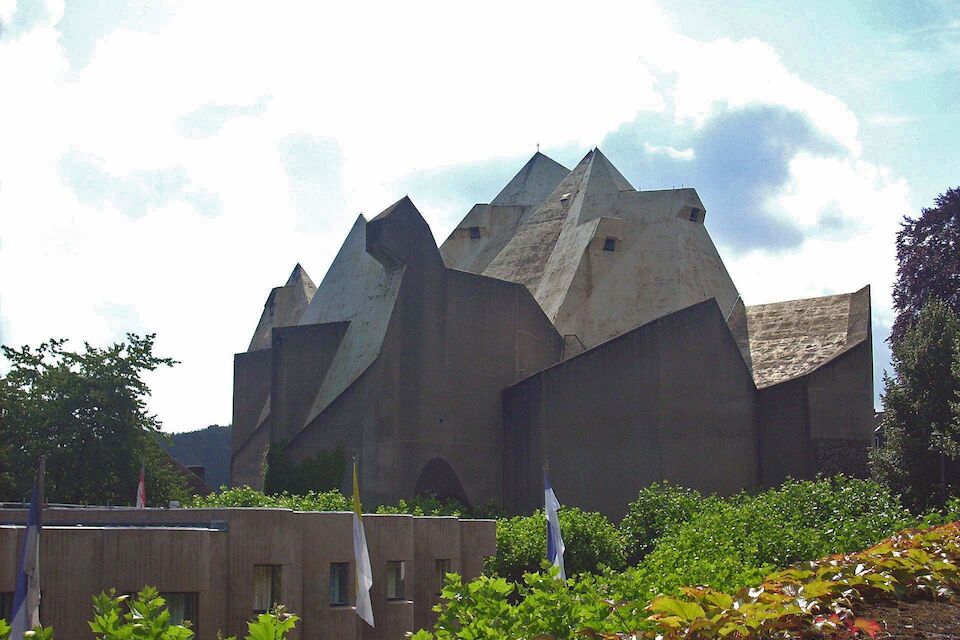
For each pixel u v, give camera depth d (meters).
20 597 12.98
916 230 44.78
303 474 35.34
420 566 23.16
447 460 36.28
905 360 33.69
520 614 9.89
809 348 40.97
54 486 36.59
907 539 13.43
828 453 38.34
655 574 15.35
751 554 21.58
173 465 52.25
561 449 36.81
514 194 54.62
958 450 30.52
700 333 38.12
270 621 8.12
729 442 37.91
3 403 36.16
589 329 43.31
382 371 35.00
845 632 9.09
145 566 16.42
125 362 37.97
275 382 38.47
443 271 37.09
